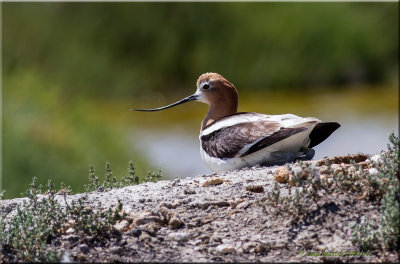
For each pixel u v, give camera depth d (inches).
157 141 804.6
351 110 904.3
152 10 1080.2
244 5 1083.3
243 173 306.7
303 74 1058.1
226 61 1065.5
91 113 733.9
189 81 1067.9
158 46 1072.2
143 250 236.1
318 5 1088.2
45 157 590.9
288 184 261.7
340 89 1040.8
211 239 241.1
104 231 246.7
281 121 333.4
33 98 671.8
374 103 940.0
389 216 227.6
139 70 1061.8
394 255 224.2
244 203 260.7
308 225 241.1
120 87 1040.2
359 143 759.7
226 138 342.0
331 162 296.8
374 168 268.1
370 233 230.1
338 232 235.6
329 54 1060.5
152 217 253.9
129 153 662.5
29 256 234.7
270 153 333.7
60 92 886.4
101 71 1043.3
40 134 621.3
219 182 289.3
